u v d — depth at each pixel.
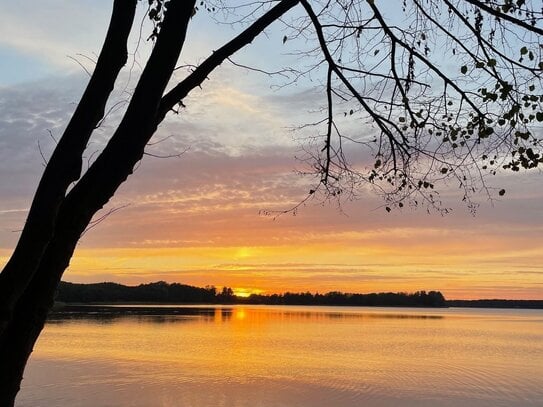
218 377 46.72
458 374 50.78
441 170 5.66
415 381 46.34
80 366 52.53
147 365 53.91
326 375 48.94
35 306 2.93
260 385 43.03
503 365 57.62
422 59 5.38
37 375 46.38
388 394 40.22
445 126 5.60
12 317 2.84
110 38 3.15
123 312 196.00
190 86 3.63
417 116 5.61
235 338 92.62
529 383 45.94
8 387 2.84
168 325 128.12
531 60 5.19
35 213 2.88
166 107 3.55
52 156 2.99
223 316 197.00
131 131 3.19
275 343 83.00
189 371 49.94
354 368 54.09
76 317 152.62
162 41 3.28
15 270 2.82
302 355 65.56
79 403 35.16
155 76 3.25
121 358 59.38
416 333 116.31
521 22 4.64
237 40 3.76
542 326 162.88
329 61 5.23
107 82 3.10
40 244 2.86
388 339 95.50
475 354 69.69
